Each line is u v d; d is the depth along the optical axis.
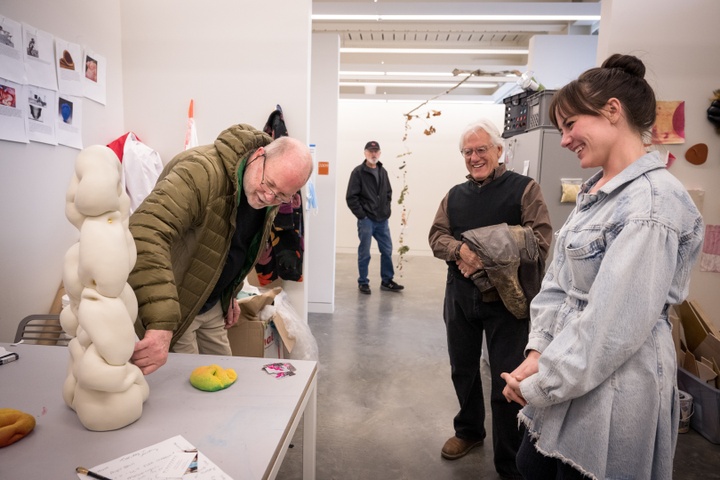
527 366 1.01
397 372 2.97
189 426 0.96
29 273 2.04
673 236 0.81
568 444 0.92
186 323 1.48
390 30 5.41
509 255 1.60
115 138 2.63
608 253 0.84
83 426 0.95
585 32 5.19
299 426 2.22
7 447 0.87
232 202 1.39
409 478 1.90
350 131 7.93
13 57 1.89
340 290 5.20
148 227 1.16
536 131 2.80
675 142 2.49
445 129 7.84
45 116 2.07
